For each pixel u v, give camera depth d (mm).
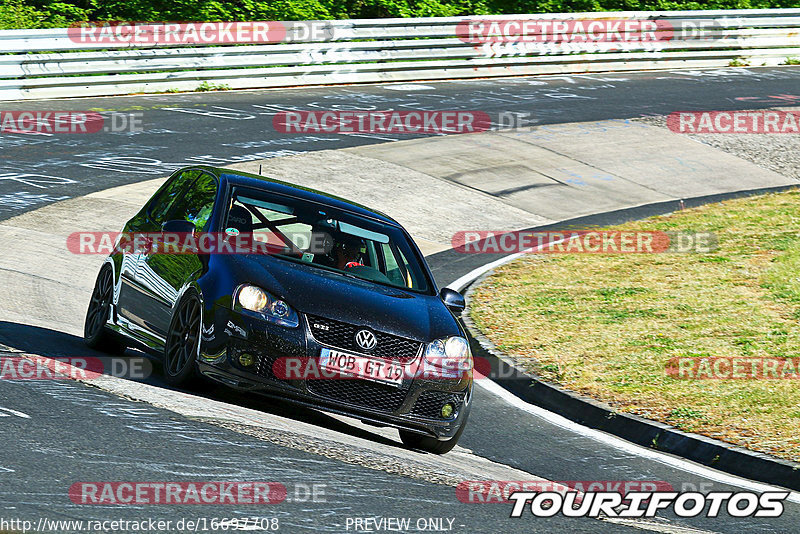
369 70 94062
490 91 93625
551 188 69312
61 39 77438
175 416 24266
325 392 25688
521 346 40844
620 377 37281
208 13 105375
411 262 30266
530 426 33094
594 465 29422
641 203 68312
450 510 21016
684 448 31375
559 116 85500
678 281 51000
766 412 33625
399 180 67062
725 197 70438
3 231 48875
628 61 107375
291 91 88562
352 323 25938
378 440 28219
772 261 54406
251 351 25375
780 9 113250
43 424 22109
